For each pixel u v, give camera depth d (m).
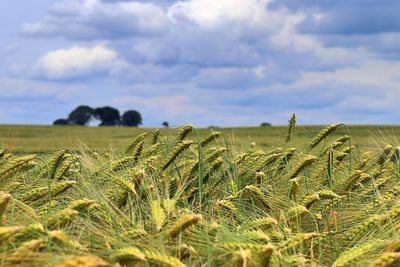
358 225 4.57
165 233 3.69
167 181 5.80
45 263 3.23
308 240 4.09
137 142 6.76
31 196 4.62
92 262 2.73
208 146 7.05
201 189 5.43
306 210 4.59
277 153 7.04
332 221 4.95
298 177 6.02
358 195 5.94
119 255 3.22
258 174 6.09
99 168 6.00
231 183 5.91
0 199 3.61
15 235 3.32
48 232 3.31
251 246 3.60
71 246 3.39
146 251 3.29
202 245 3.83
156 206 4.04
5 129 51.56
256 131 45.56
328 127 6.62
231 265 3.54
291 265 3.78
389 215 4.56
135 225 4.18
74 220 3.92
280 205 5.45
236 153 7.14
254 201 5.32
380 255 4.03
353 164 7.55
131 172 5.49
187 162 6.62
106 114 102.31
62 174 5.83
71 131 52.84
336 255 4.31
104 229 4.11
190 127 5.72
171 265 3.24
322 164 6.75
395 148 6.96
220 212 5.04
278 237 4.21
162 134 6.98
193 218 3.56
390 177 6.59
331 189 5.84
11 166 4.73
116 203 4.67
